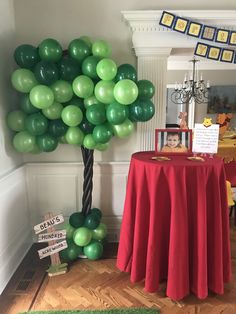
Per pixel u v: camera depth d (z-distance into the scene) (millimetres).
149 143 2502
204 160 1841
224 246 1893
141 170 1809
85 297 1903
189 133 2047
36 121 2000
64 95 2014
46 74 1903
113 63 1952
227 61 2336
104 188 2605
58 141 2238
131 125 2154
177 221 1704
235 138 4402
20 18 2338
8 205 2156
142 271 1927
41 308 1796
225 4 2295
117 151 2559
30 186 2582
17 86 1977
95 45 2029
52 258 2191
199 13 2203
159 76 2400
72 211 2631
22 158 2529
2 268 2016
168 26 2225
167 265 1934
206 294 1787
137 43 2318
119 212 2648
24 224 2508
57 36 2361
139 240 1866
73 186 2590
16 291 1974
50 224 2150
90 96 2068
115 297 1900
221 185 1818
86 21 2342
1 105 2094
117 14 2330
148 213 1845
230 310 1770
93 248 2283
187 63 6430
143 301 1855
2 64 2123
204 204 1698
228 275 1936
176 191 1692
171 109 7090
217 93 7008
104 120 2061
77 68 2047
